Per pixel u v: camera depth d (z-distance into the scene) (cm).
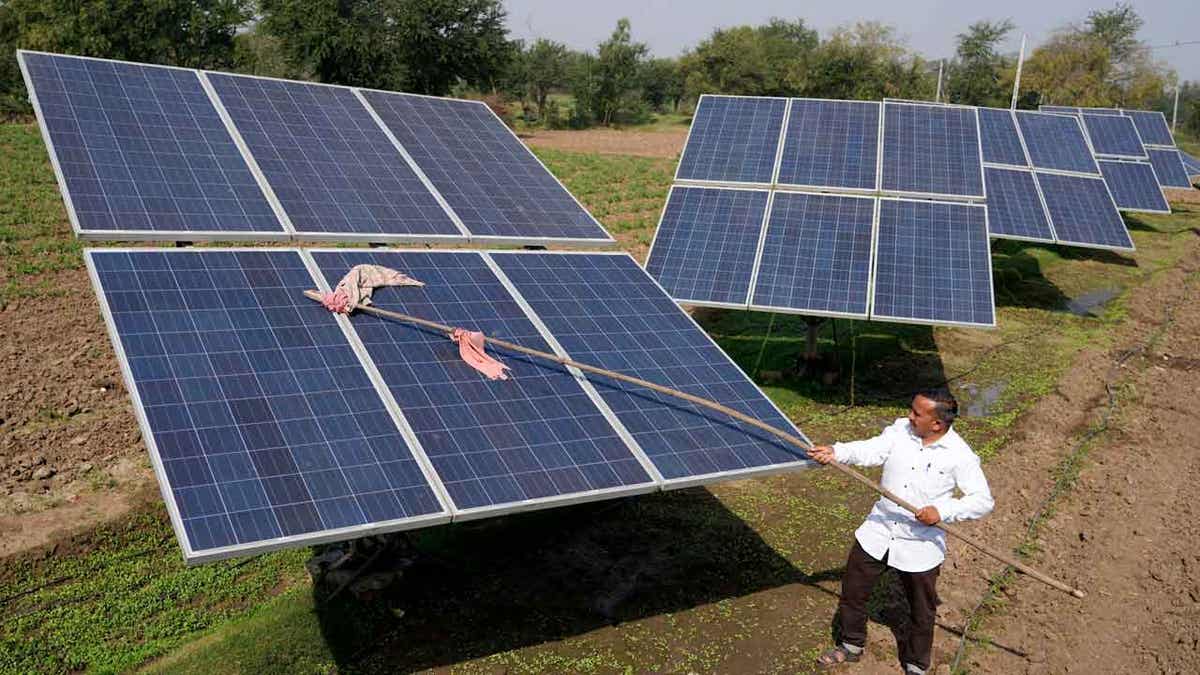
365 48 5581
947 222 1425
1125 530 1042
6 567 880
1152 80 8419
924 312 1281
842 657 793
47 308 1727
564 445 724
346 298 777
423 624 835
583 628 841
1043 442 1310
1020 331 1884
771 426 813
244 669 754
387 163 1051
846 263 1353
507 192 1093
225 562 935
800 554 992
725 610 879
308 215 909
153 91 980
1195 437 1337
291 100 1083
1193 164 4131
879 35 7181
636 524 1045
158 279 734
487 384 759
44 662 762
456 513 630
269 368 692
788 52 8319
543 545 991
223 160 933
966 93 7850
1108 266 2570
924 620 743
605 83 8044
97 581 888
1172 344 1831
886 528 742
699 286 1328
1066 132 2405
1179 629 831
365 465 643
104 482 1064
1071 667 791
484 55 5953
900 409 1411
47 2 5434
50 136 857
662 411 802
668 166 4619
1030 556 989
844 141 1597
